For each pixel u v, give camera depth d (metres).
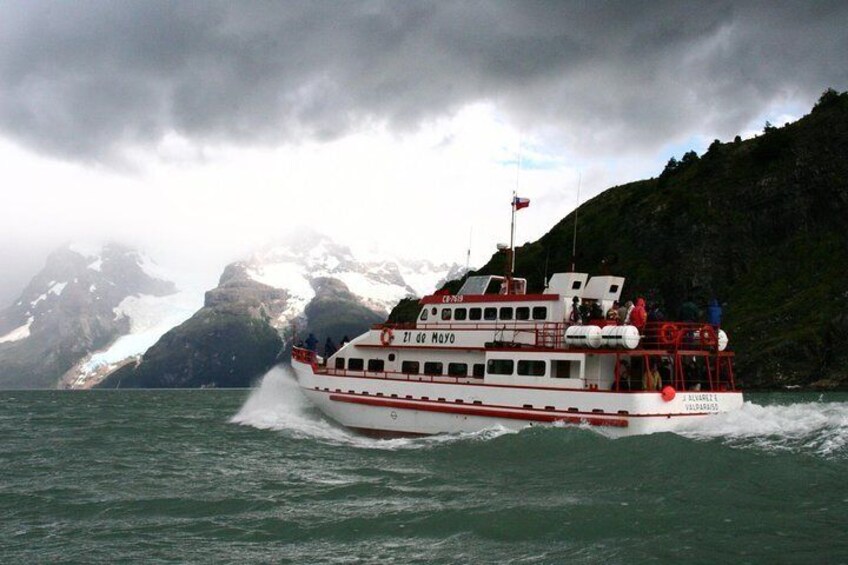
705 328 33.97
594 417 31.66
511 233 39.06
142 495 24.89
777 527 18.58
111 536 19.83
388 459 31.36
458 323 37.53
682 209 139.75
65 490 26.08
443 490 24.42
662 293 131.25
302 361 43.75
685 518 19.61
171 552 18.31
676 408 31.80
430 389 36.62
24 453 36.84
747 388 106.25
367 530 19.73
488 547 17.97
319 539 19.14
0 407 91.88
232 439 39.88
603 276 36.03
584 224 158.62
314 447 36.06
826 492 21.72
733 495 21.73
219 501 23.64
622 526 19.14
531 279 142.88
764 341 112.69
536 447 30.12
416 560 17.27
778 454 26.41
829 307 112.25
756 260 130.75
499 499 22.61
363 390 39.34
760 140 145.12
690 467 25.22
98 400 124.06
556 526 19.34
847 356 103.81
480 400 34.91
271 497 24.12
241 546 18.72
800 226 131.75
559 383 32.91
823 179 133.00
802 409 34.06
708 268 131.00
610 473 25.47
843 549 16.78
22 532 20.44
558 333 33.94
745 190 138.12
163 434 44.19
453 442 33.50
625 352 31.28
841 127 137.75
